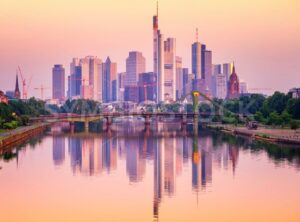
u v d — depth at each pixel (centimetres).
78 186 18712
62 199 16738
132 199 16775
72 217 14738
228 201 16388
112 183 19275
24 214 14988
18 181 19662
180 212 15262
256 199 16562
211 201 16412
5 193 17575
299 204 15912
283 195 17000
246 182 19112
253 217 14650
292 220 14325
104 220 14462
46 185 18912
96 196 17150
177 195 17275
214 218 14612
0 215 14912
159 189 18175
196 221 14388
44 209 15538
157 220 14488
